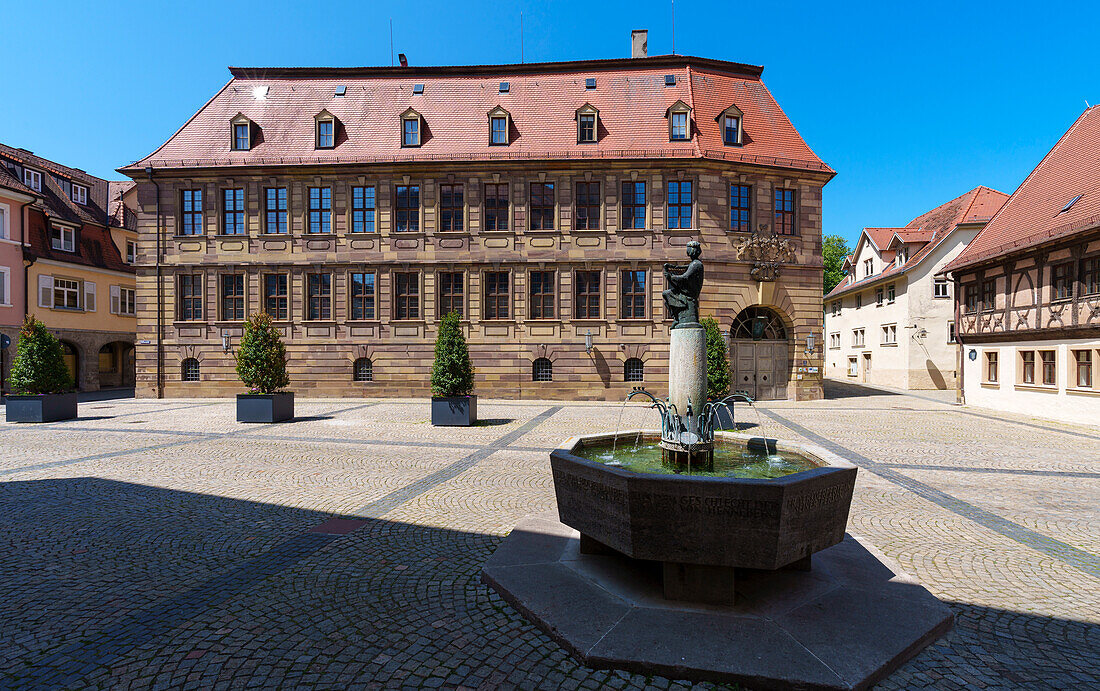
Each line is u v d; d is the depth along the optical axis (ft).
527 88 88.53
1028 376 63.62
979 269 71.72
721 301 79.41
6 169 95.76
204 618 15.29
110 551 20.44
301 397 81.76
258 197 82.17
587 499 16.79
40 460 37.19
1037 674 12.89
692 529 14.64
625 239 79.71
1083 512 25.68
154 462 36.60
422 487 30.04
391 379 81.56
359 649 13.74
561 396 80.07
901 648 13.30
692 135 80.64
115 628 14.73
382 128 85.35
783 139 85.51
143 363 82.53
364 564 19.24
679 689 12.18
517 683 12.38
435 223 81.15
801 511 14.51
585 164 79.36
